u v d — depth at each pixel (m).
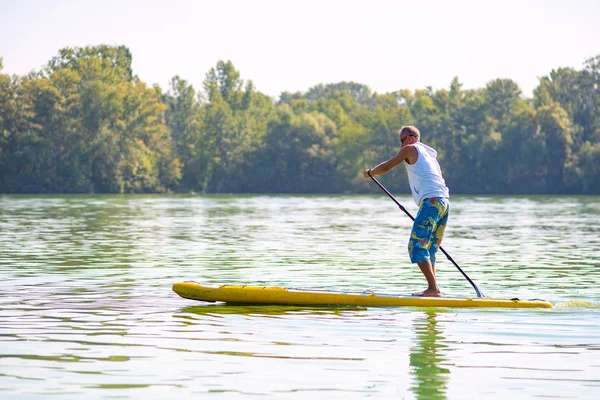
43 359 13.60
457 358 13.97
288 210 92.25
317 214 80.56
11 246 37.22
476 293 21.61
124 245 38.25
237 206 107.19
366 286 23.69
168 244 39.22
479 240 43.66
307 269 28.22
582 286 23.91
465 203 124.62
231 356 13.98
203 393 11.64
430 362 13.64
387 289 23.06
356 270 27.97
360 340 15.45
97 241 40.75
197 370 12.95
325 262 30.77
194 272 26.94
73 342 15.03
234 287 19.84
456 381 12.42
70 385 11.97
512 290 22.95
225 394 11.60
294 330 16.47
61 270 27.17
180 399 11.33
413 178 21.30
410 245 21.05
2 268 27.72
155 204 113.69
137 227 54.12
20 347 14.55
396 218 71.44
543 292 22.53
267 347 14.74
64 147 198.50
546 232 50.88
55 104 199.62
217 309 19.08
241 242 41.06
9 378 12.34
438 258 33.00
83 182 197.50
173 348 14.59
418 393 11.73
